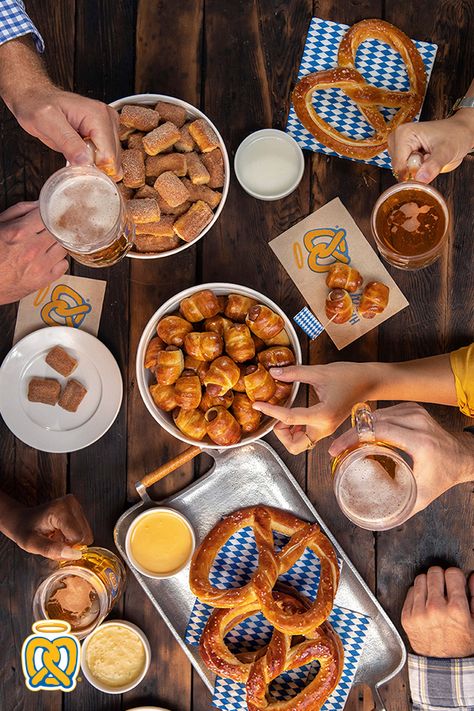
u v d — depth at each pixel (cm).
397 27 106
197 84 107
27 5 107
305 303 106
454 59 106
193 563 102
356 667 104
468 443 102
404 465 86
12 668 108
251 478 106
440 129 94
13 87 90
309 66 106
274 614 97
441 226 96
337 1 106
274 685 106
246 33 106
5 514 103
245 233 106
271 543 101
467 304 106
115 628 106
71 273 107
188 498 106
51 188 86
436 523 107
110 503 107
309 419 94
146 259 106
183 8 107
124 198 92
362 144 102
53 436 105
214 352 96
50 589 102
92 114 88
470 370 100
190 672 107
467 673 103
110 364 105
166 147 98
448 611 103
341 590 105
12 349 104
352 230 106
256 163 104
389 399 101
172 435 107
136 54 107
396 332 107
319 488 106
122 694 107
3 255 94
